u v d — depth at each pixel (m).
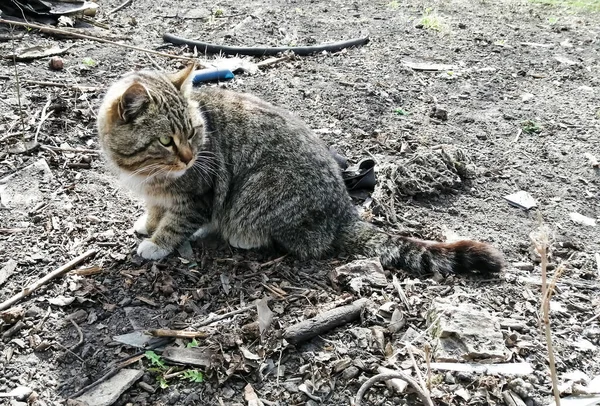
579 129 1.27
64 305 0.70
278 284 0.77
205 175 0.81
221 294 0.74
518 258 0.86
